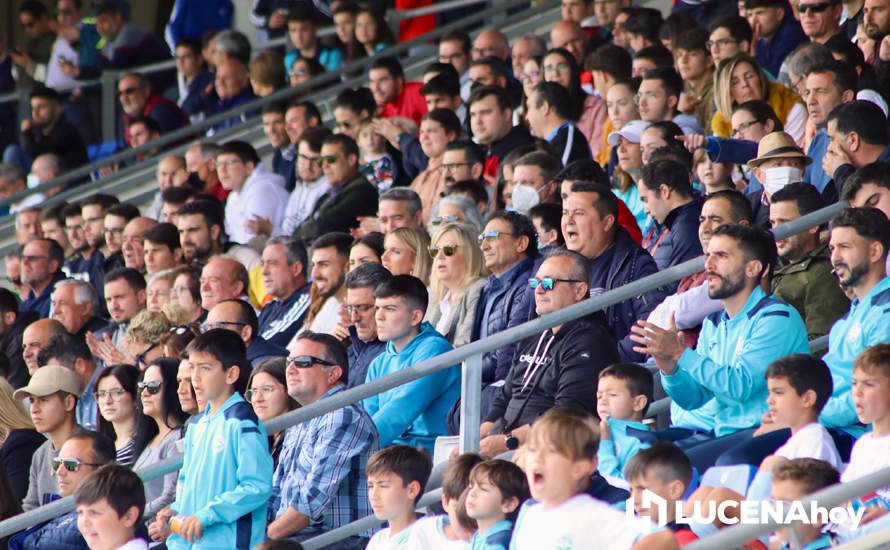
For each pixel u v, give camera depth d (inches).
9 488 687.7
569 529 452.8
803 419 541.3
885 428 526.3
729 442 574.6
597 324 641.0
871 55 939.3
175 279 927.0
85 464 669.3
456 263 749.3
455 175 926.4
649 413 644.1
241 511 568.7
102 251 1130.7
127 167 1310.3
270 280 884.0
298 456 622.5
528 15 1311.5
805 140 827.4
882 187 639.8
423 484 555.8
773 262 609.6
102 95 1385.3
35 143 1341.0
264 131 1262.3
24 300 1104.2
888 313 579.2
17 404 811.4
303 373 629.6
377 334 710.5
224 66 1323.8
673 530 506.0
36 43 1492.4
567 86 1024.2
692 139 788.0
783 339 591.8
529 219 754.8
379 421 650.8
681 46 979.3
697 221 743.1
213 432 583.8
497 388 679.7
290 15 1336.1
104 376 737.6
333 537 590.2
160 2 1552.7
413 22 1344.7
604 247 724.7
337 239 850.1
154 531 636.7
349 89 1158.3
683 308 663.8
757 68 899.4
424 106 1149.7
